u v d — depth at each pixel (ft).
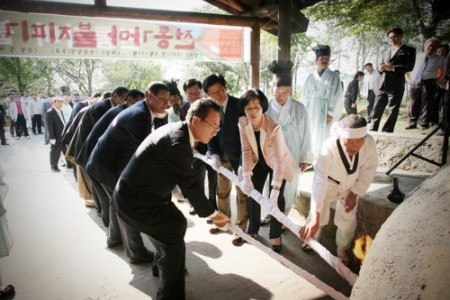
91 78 84.53
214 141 10.97
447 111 9.93
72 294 8.51
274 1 16.72
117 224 10.68
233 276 9.18
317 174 8.07
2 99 88.79
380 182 11.22
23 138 41.60
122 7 15.67
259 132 9.28
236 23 17.49
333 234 10.46
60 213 14.35
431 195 4.24
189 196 7.42
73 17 15.93
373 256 4.20
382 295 3.65
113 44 16.71
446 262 3.20
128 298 8.31
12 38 15.38
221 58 18.42
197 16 16.75
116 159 9.71
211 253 10.49
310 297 8.20
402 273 3.56
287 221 7.59
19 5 14.52
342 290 8.50
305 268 9.55
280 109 10.30
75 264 10.01
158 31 17.25
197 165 12.25
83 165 11.80
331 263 6.12
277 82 10.09
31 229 12.64
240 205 11.19
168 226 7.20
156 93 9.25
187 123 6.94
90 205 15.06
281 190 9.71
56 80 102.47
